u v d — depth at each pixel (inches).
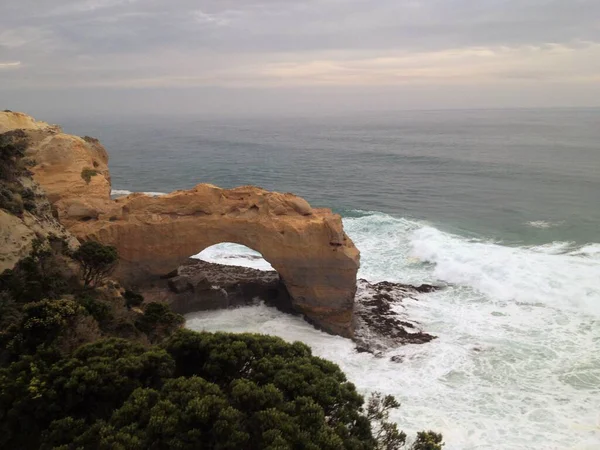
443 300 1465.3
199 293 1378.0
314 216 1364.4
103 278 1163.3
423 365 1118.4
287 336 1259.2
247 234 1348.4
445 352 1170.0
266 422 530.6
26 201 1190.3
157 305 1048.8
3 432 575.8
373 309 1395.2
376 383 1047.6
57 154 1421.0
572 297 1405.0
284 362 659.4
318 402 594.2
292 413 559.8
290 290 1336.1
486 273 1579.7
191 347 704.4
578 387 1027.3
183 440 512.4
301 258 1309.1
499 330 1275.8
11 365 641.0
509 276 1533.0
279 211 1358.3
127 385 608.7
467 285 1552.7
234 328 1291.8
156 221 1342.3
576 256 1739.7
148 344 908.6
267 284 1461.6
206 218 1353.3
